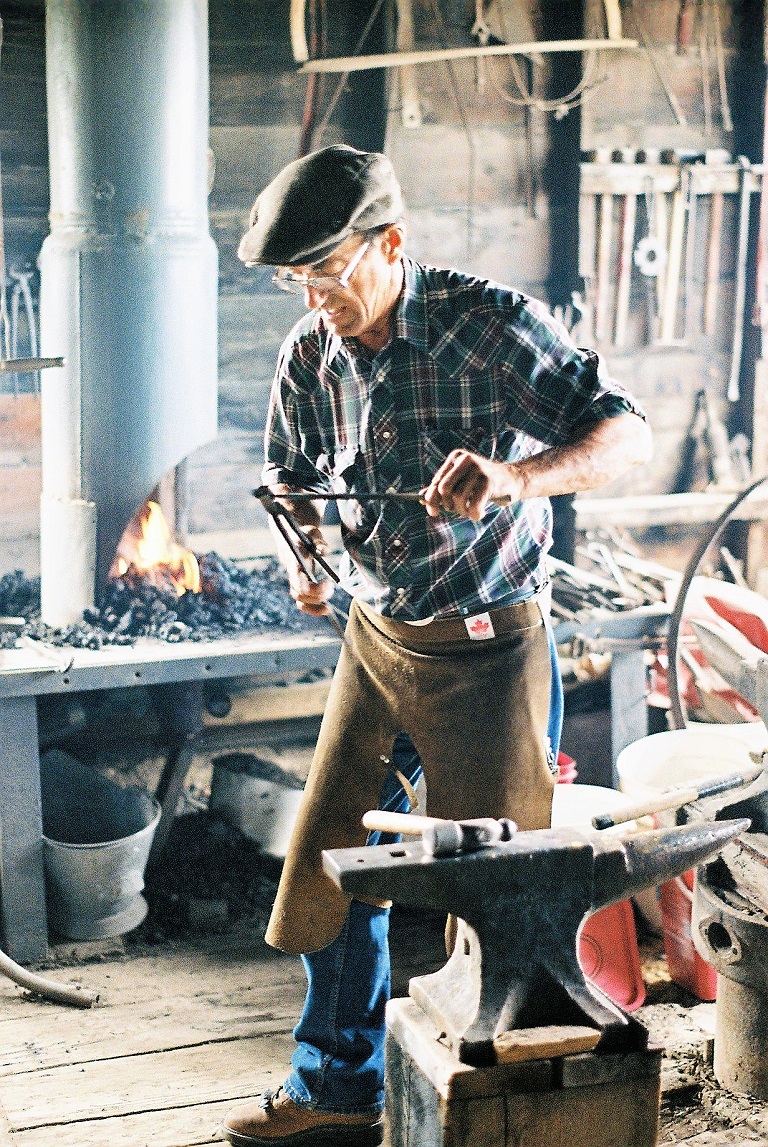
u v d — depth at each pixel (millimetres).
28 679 3301
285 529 2469
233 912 3670
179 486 4250
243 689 4668
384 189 2154
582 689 4410
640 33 4566
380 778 2477
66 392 3637
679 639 4039
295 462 2605
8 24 4023
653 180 4562
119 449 3654
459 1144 1929
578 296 4629
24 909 3406
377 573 2381
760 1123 2713
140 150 3543
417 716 2379
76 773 3783
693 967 3184
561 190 4664
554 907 1981
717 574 4977
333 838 2488
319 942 2518
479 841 1949
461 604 2324
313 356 2422
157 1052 3016
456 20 4426
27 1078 2908
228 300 4461
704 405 4863
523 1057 1925
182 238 3627
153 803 3727
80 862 3438
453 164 4543
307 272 2158
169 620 3703
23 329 4219
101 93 3504
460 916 1942
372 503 2354
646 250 4602
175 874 3783
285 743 4848
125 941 3535
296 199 2115
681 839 2068
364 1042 2562
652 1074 1974
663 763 3492
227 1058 2994
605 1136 1979
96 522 3680
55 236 3627
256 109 4363
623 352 4738
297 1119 2598
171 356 3646
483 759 2340
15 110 4082
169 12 3500
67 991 3211
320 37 4375
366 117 4484
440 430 2299
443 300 2266
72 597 3727
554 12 4516
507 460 2346
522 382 2260
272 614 3805
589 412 2256
